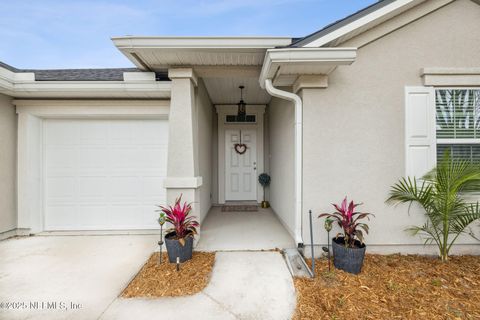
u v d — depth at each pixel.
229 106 6.12
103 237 3.72
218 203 6.10
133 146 4.13
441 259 2.76
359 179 2.95
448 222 2.71
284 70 2.77
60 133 4.06
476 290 2.13
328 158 2.95
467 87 2.93
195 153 3.48
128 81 3.42
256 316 1.85
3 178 3.62
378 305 1.93
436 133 2.95
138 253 3.07
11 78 3.36
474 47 2.93
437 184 2.64
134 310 1.91
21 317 1.84
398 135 2.94
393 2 2.68
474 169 2.55
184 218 2.76
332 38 2.69
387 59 2.93
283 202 4.15
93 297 2.09
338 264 2.53
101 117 4.00
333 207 2.94
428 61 2.94
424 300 1.99
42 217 4.02
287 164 3.81
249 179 6.28
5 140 3.65
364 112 2.94
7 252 3.10
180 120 3.25
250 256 2.83
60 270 2.59
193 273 2.43
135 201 4.13
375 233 2.95
